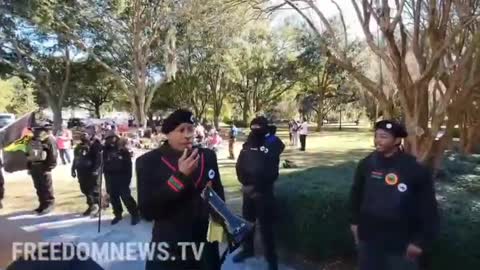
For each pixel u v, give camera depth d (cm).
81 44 3012
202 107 4656
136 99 3209
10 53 3294
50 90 3625
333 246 497
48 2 2597
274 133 549
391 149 344
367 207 347
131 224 731
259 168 518
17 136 416
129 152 744
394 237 335
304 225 518
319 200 504
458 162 820
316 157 2014
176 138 300
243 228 313
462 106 642
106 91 4750
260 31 3753
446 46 576
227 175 1364
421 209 334
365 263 349
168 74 3041
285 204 552
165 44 2930
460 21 576
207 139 2273
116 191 733
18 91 5012
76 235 648
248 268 522
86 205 892
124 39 3092
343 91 5128
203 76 4266
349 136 3994
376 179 345
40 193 831
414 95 608
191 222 296
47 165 832
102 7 2859
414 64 725
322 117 5538
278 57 4659
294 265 532
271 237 515
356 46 2127
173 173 292
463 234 389
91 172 803
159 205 290
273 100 5197
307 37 4491
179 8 1886
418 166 337
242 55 3816
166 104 4772
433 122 614
